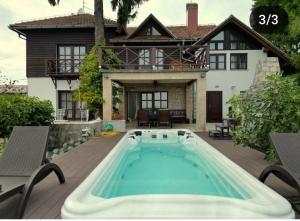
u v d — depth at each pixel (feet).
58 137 29.78
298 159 10.72
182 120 49.80
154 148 24.04
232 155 18.33
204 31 58.34
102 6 45.47
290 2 38.04
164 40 50.29
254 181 9.20
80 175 13.78
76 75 49.88
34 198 10.40
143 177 15.06
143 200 6.96
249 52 49.85
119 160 15.14
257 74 34.53
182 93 52.13
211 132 28.91
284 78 17.06
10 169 11.09
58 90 52.49
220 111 50.01
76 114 52.47
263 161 16.40
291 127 16.02
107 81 34.53
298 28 36.06
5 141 24.17
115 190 11.78
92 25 50.78
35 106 26.48
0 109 24.29
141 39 50.62
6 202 9.70
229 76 50.03
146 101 52.44
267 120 16.51
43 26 51.29
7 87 40.14
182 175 15.49
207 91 50.06
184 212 6.43
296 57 41.22
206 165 15.70
